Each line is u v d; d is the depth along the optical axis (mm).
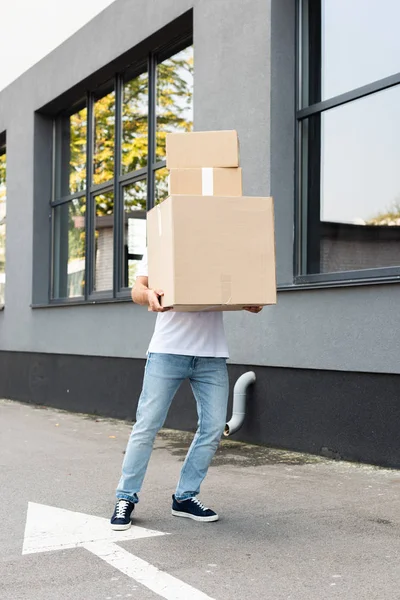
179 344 3436
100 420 7734
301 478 4449
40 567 2953
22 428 7184
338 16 5484
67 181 9586
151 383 3451
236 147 3359
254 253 3170
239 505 3840
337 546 3139
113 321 7805
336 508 3732
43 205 9805
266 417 5609
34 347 9578
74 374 8633
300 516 3604
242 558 3008
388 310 4586
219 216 3133
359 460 4816
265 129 5738
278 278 5664
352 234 5297
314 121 5672
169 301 3129
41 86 9562
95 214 8852
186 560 2996
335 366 4973
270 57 5695
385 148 5062
